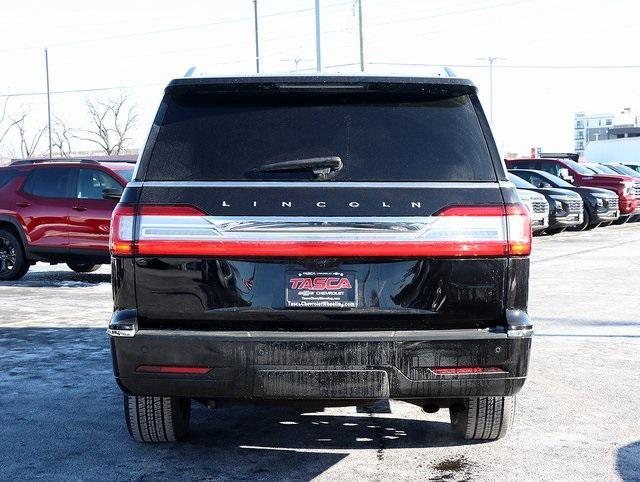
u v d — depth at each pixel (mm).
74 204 12266
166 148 3824
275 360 3648
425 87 3871
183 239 3697
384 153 3783
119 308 3777
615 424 4957
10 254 12930
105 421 5090
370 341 3637
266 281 3693
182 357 3686
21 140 69562
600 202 23031
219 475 4078
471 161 3807
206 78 3867
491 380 3727
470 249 3701
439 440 4652
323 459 4320
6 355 7172
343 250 3660
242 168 3758
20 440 4691
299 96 3902
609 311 9305
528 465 4199
